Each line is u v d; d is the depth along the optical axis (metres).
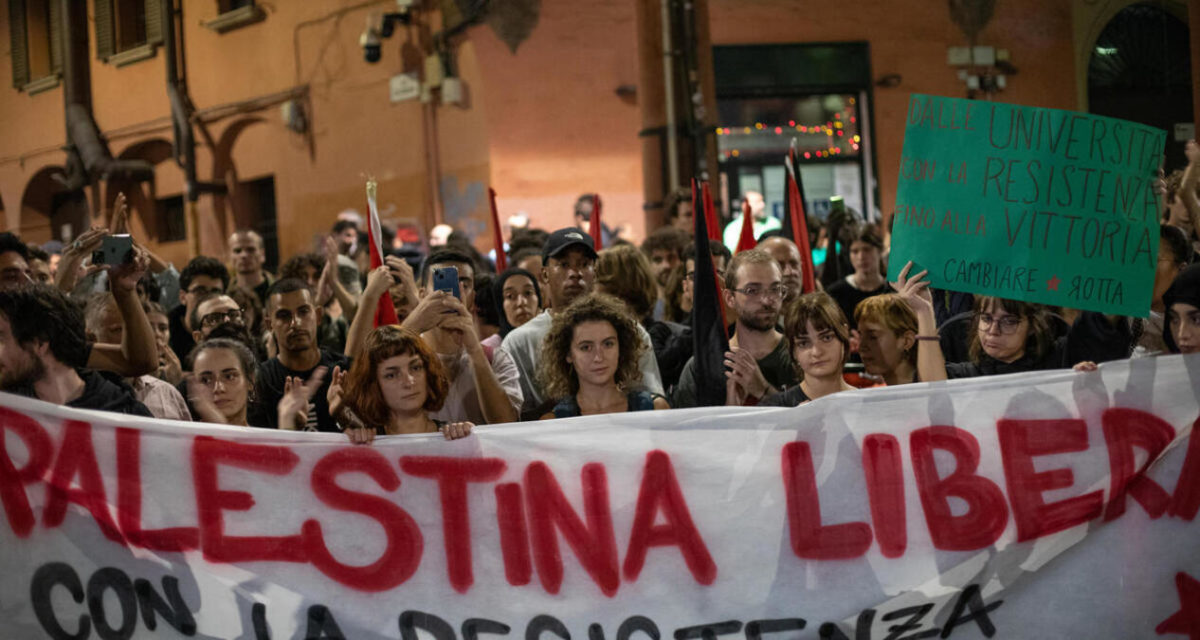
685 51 11.12
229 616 3.32
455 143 12.27
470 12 11.86
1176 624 3.36
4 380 3.21
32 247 5.77
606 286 4.80
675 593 3.38
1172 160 11.59
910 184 3.59
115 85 15.62
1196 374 3.36
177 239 15.55
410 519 3.39
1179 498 3.37
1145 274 3.46
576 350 3.65
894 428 3.39
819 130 12.29
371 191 4.48
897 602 3.35
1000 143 3.52
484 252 11.99
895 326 3.98
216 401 3.76
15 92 16.80
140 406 3.45
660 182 11.24
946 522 3.38
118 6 15.41
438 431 3.62
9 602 3.22
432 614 3.37
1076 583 3.37
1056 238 3.49
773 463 3.40
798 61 12.16
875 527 3.38
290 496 3.36
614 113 12.02
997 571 3.37
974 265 3.54
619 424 3.41
